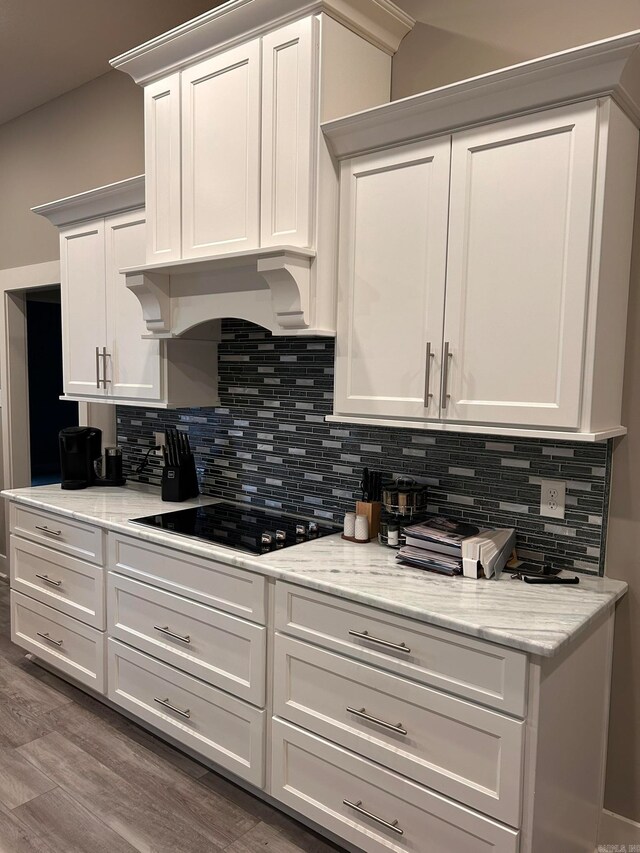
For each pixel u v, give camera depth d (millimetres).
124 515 2756
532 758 1571
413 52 2332
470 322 1900
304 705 2041
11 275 4102
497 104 1795
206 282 2541
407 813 1804
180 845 2084
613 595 1857
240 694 2211
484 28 2152
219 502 3033
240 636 2197
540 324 1780
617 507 1988
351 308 2164
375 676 1843
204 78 2406
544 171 1751
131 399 2975
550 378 1773
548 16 2018
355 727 1909
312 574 1987
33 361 8625
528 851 1592
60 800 2285
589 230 1689
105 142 3500
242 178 2316
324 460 2670
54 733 2695
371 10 2174
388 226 2059
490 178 1843
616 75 1612
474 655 1645
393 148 2031
